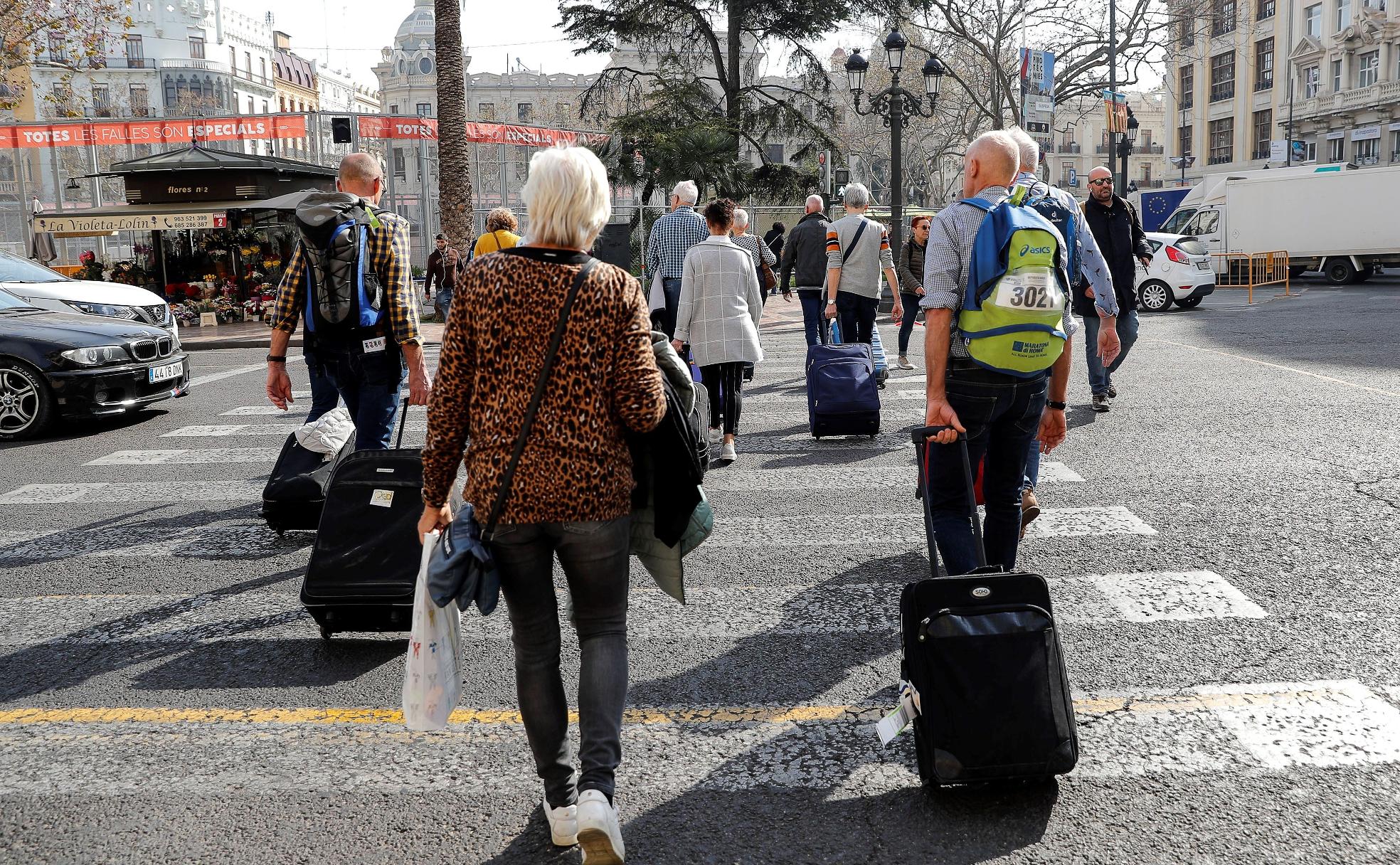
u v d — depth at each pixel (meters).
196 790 3.44
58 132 26.47
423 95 90.00
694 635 4.70
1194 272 20.69
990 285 3.73
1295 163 52.28
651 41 34.56
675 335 8.07
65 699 4.18
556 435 2.71
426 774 3.52
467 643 4.69
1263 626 4.56
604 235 17.84
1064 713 3.15
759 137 34.94
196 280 23.59
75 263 27.55
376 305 5.36
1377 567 5.24
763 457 8.29
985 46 40.56
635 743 3.71
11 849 3.11
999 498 4.20
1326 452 7.70
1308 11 53.00
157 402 10.84
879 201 71.12
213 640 4.79
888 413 10.02
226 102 78.69
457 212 21.31
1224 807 3.18
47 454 9.27
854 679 4.18
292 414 10.95
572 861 2.99
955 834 3.08
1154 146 107.44
